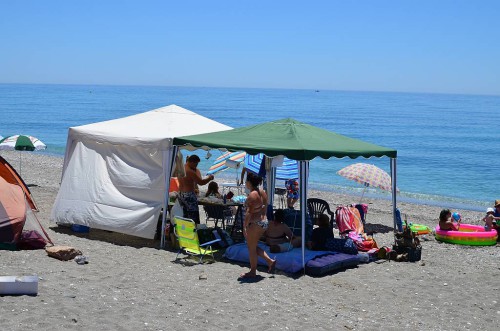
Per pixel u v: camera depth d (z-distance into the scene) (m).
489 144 56.34
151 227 11.20
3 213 10.37
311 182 29.48
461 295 8.92
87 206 11.90
